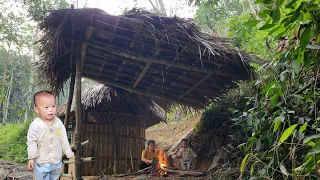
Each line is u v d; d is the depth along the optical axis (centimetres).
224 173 469
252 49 661
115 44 543
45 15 454
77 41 522
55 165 273
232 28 747
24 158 1344
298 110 288
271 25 214
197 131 951
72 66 630
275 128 263
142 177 572
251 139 312
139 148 1004
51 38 489
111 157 939
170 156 973
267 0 201
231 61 557
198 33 494
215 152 800
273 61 319
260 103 336
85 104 874
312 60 242
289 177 269
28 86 1628
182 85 696
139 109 1000
